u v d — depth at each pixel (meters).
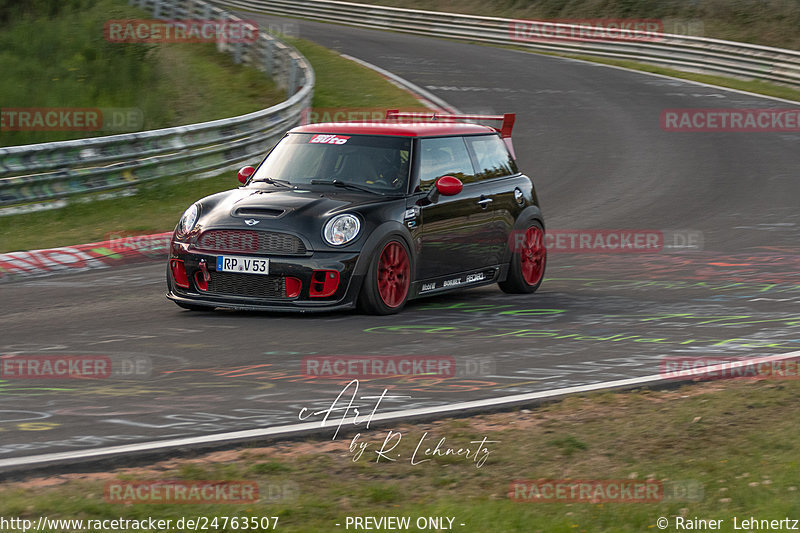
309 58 112.56
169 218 50.06
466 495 15.33
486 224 33.69
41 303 32.88
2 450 17.16
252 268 29.14
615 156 74.19
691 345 26.58
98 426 18.77
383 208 30.25
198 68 92.50
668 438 18.22
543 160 72.62
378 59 119.06
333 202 30.11
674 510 14.54
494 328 28.66
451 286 32.69
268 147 67.25
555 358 24.92
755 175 67.44
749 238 48.28
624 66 125.56
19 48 84.81
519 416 19.75
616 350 25.91
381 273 29.95
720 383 22.42
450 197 32.44
